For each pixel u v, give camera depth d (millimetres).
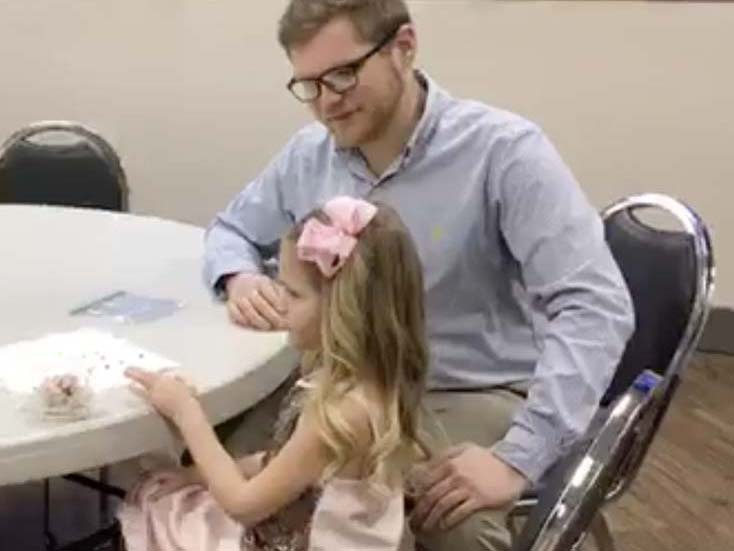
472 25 4207
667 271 2197
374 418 1720
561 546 1705
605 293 1976
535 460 1867
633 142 4277
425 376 1830
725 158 4242
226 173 4406
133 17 4254
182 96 4332
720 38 4125
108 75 4324
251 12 4223
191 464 1937
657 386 1941
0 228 2674
